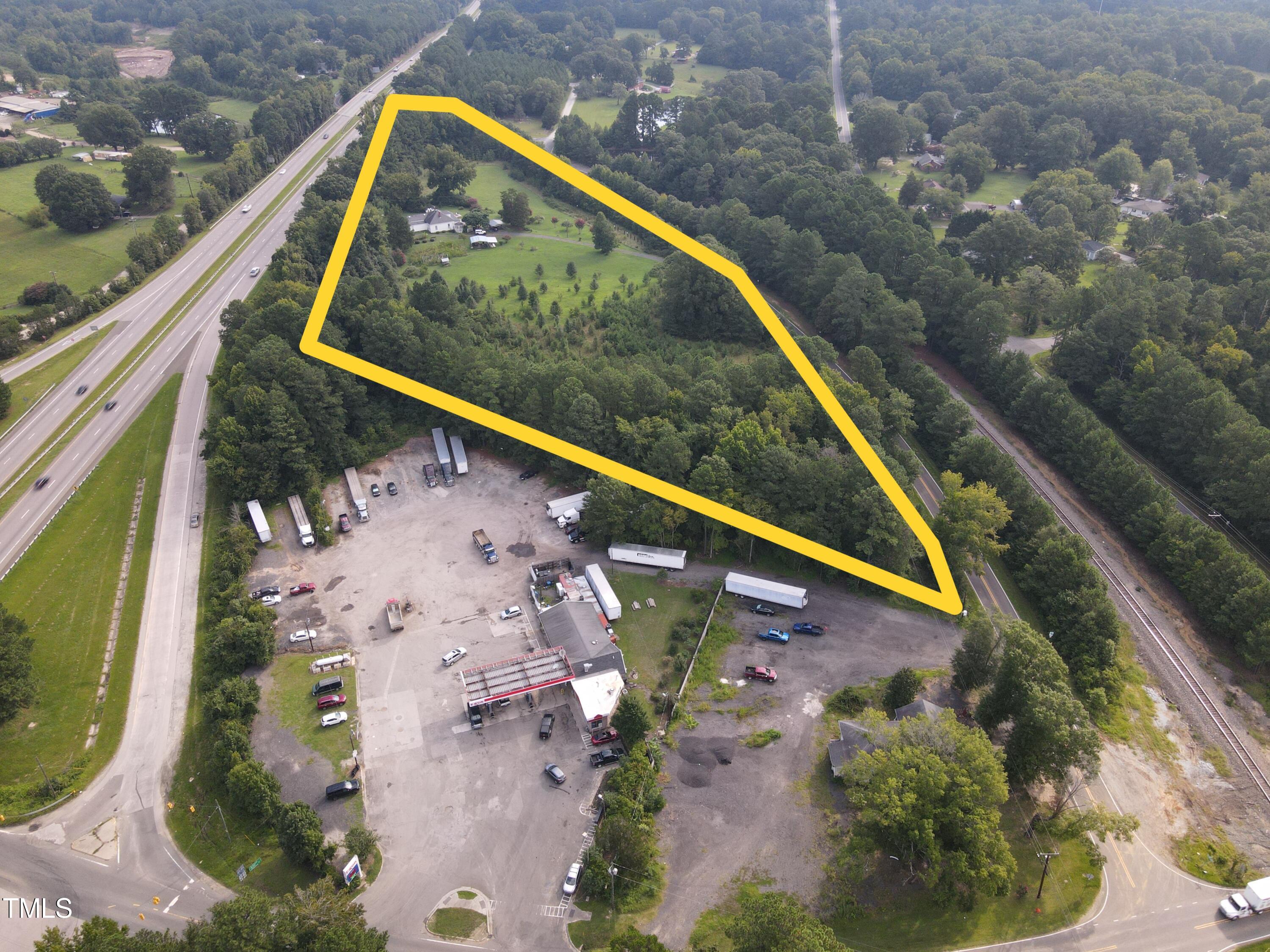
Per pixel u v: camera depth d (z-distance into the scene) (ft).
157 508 520.83
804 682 401.29
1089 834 327.67
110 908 303.68
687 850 323.16
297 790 350.43
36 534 491.31
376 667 415.03
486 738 375.66
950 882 283.18
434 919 301.02
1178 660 422.00
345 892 290.56
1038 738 321.93
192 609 447.83
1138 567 487.20
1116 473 513.86
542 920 300.81
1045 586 448.24
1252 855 324.60
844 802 341.21
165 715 386.32
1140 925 297.12
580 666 391.04
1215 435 522.47
